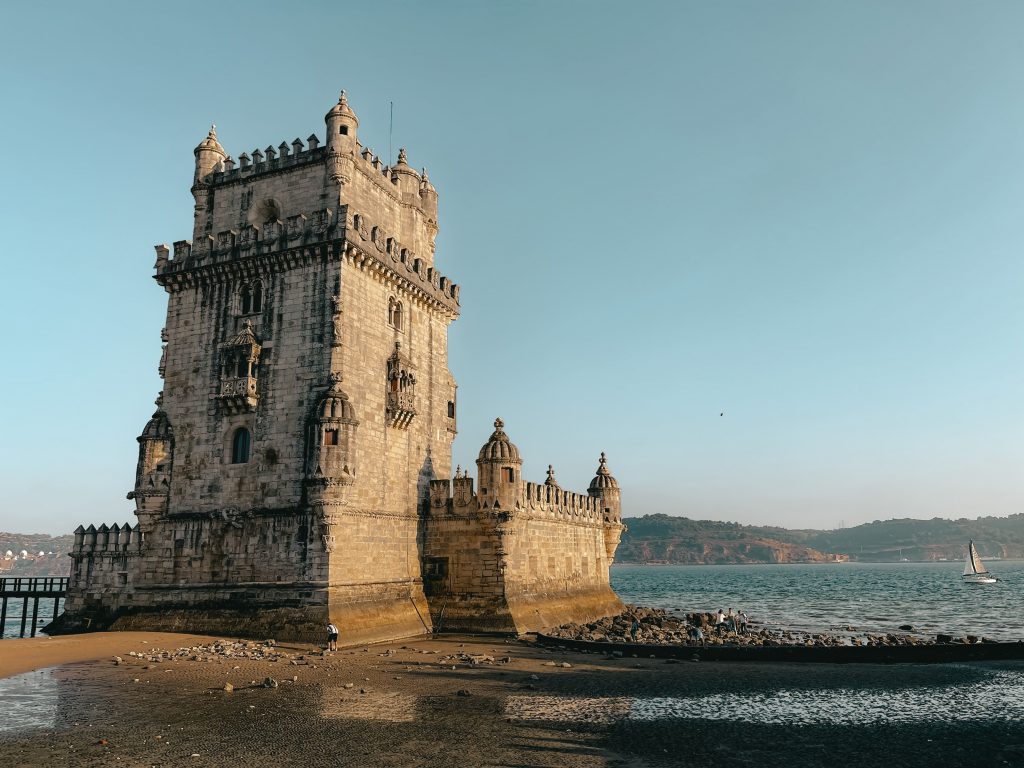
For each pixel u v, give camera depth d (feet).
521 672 119.34
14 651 130.93
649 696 102.63
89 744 77.66
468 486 175.11
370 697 99.04
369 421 159.74
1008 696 104.06
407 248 181.16
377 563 157.79
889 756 76.07
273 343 157.89
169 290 172.24
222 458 157.48
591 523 224.94
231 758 73.20
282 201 169.48
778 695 103.96
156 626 152.56
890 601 408.67
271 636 142.00
